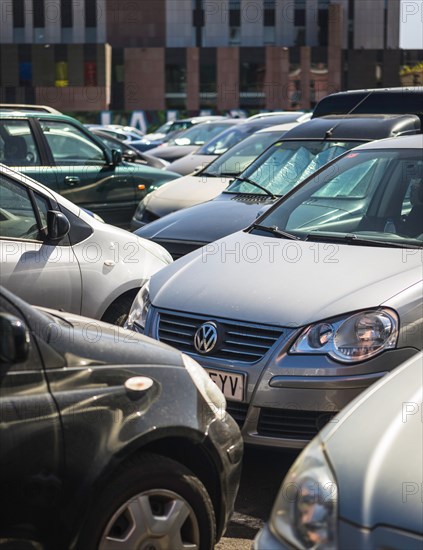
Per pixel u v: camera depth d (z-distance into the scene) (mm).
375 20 105562
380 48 105500
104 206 20203
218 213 15305
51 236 10547
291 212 11180
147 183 20969
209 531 6523
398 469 4941
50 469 5844
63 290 10789
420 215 10477
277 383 8578
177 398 6473
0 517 5711
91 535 5930
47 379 5969
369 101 19391
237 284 9500
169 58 103500
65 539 5918
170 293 9711
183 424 6367
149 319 9617
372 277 9164
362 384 8414
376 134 16281
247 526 8141
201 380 6797
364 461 5031
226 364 8859
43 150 19266
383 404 5531
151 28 109875
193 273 10000
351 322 8594
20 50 99438
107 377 6230
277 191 15992
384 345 8508
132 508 6105
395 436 5188
